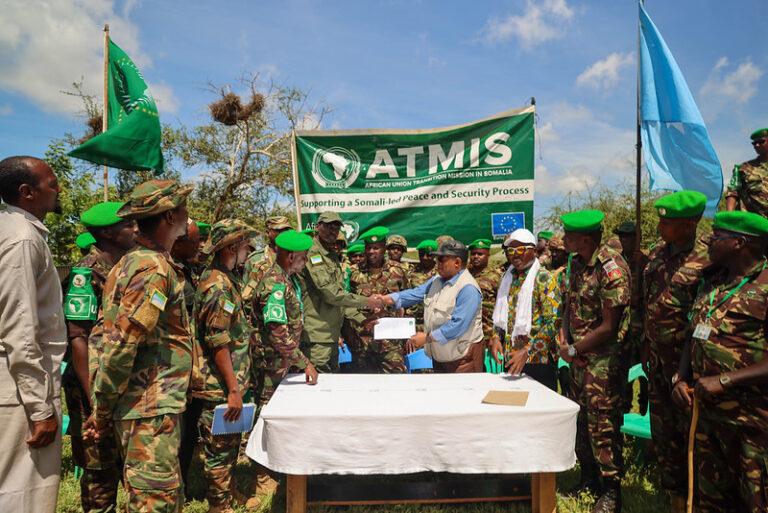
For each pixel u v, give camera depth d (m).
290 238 3.84
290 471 2.67
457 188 6.11
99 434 2.37
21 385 2.22
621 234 4.88
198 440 3.57
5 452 2.21
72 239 9.49
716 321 2.54
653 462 4.23
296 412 2.71
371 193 6.20
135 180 15.13
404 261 6.70
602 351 3.44
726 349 2.49
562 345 3.68
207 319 2.98
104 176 5.01
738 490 2.66
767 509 2.38
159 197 2.36
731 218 2.48
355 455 2.69
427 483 3.15
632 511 3.49
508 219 6.04
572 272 3.73
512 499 3.17
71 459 4.43
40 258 2.34
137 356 2.34
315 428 2.68
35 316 2.25
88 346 2.95
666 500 3.65
